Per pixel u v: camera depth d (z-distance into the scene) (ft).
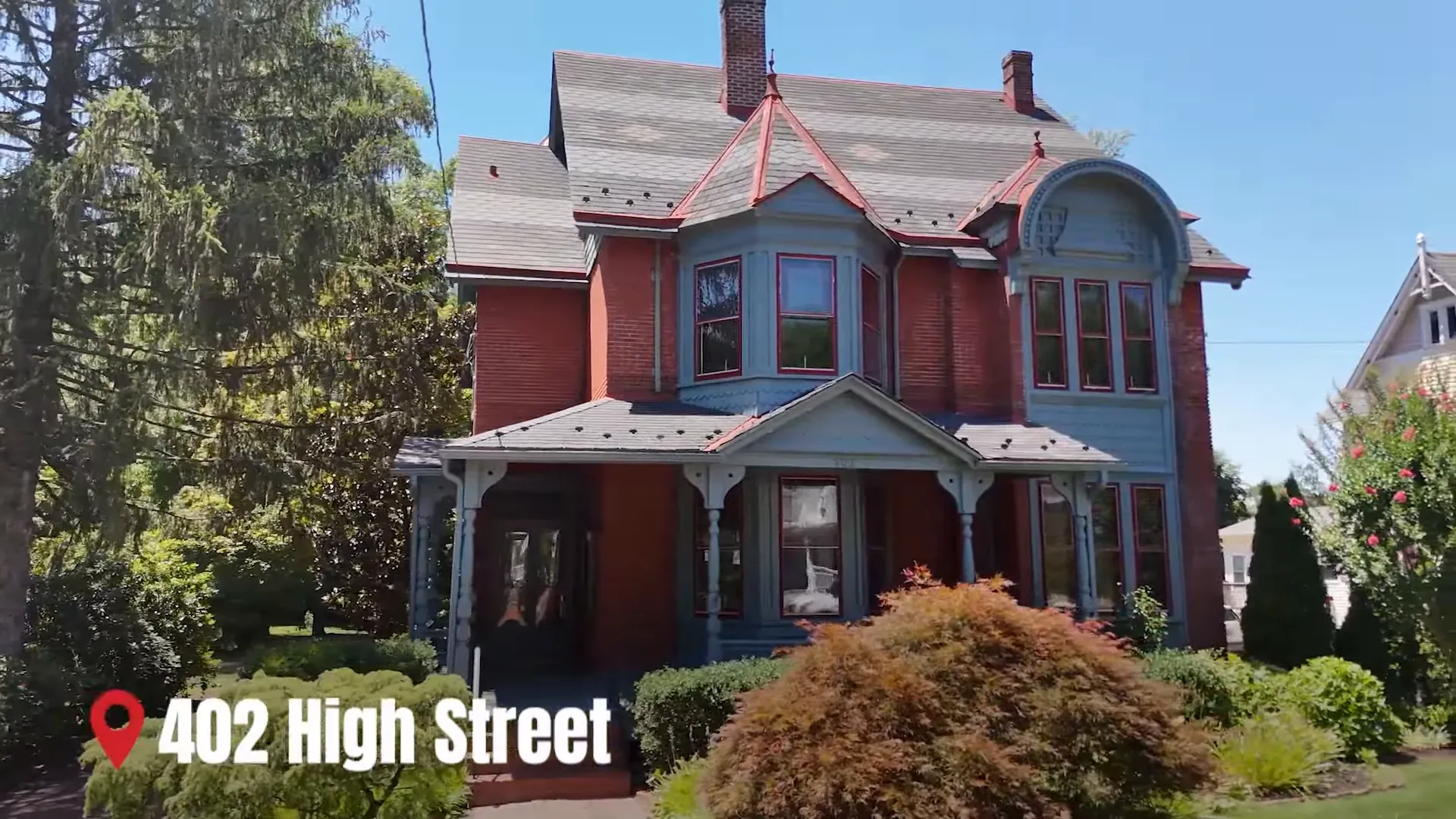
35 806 32.09
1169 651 40.81
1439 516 42.60
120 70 44.65
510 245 55.21
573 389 53.72
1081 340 53.47
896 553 51.42
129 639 45.44
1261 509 52.01
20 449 40.86
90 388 45.34
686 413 46.68
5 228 39.29
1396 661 46.24
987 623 25.12
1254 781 31.42
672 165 54.65
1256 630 50.24
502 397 52.90
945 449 44.14
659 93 63.31
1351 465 46.75
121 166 40.57
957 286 53.93
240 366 49.26
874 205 55.06
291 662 39.04
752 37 64.18
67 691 39.47
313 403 55.42
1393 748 38.09
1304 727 34.78
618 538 48.24
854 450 43.27
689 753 32.17
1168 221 54.08
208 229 38.55
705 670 33.83
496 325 53.57
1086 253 53.78
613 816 30.40
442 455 38.50
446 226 71.56
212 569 68.64
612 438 41.60
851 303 48.57
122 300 44.09
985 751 21.99
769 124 51.96
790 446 42.45
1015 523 50.62
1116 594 52.29
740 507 48.06
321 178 47.57
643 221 49.01
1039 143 56.80
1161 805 28.45
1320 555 51.57
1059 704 24.11
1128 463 52.95
